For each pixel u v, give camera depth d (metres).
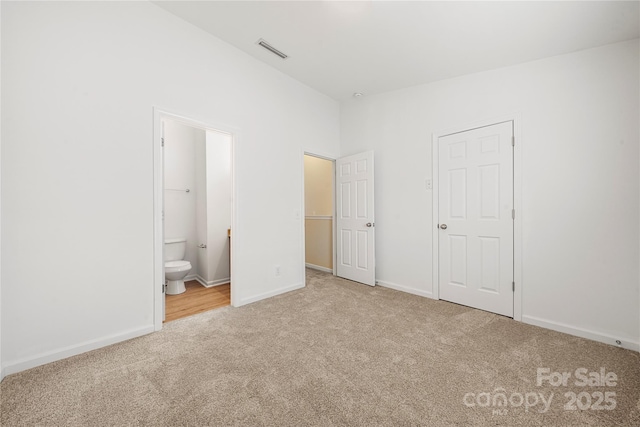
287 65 2.95
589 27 1.97
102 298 1.91
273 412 1.29
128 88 2.02
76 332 1.80
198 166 3.84
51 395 1.39
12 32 1.57
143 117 2.09
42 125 1.66
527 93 2.42
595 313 2.11
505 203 2.53
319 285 3.55
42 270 1.67
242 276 2.79
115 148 1.95
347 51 2.61
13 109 1.57
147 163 2.12
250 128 2.85
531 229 2.39
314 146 3.63
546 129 2.32
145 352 1.83
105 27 1.91
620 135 2.03
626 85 2.01
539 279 2.35
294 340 2.02
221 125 2.59
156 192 2.17
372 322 2.36
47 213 1.69
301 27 2.29
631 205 1.99
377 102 3.58
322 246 4.48
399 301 2.92
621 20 1.86
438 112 3.01
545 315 2.32
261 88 2.94
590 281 2.13
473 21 2.05
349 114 3.90
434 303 2.87
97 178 1.88
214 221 3.60
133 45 2.04
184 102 2.33
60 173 1.73
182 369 1.64
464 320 2.42
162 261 2.23
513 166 2.48
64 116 1.74
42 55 1.66
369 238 3.54
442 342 2.00
